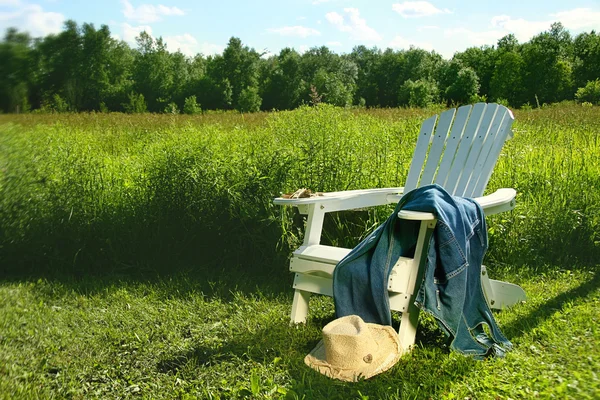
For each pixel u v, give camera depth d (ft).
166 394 7.72
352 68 244.22
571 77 161.68
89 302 11.87
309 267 9.37
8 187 14.32
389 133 24.03
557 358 8.04
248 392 7.57
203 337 9.74
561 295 10.90
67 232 14.20
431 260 8.22
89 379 8.38
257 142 17.20
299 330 9.54
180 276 13.20
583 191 14.51
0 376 8.35
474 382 7.47
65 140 17.94
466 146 11.60
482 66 205.57
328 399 7.30
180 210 13.96
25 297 12.14
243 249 13.56
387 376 7.78
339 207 10.27
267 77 222.28
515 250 13.34
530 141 23.25
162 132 28.07
